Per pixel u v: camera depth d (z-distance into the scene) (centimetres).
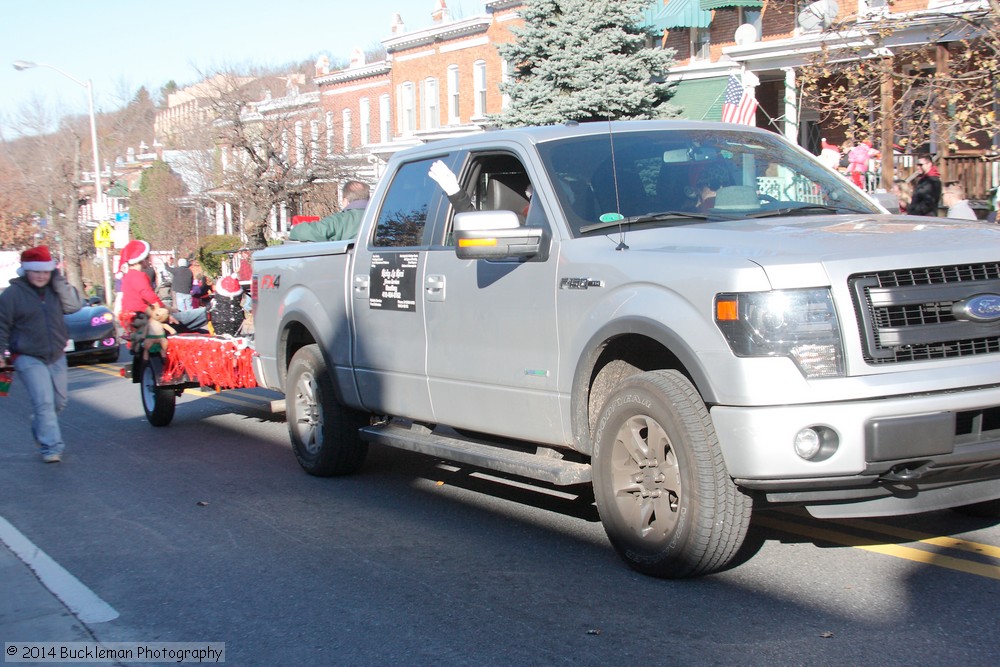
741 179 572
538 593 485
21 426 1141
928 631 413
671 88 2484
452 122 3759
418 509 661
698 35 2558
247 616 478
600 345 497
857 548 526
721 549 456
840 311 424
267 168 3291
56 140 4797
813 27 2011
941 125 1377
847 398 418
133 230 4803
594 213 541
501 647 423
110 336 1875
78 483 800
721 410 438
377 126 4219
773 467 423
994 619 423
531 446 597
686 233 499
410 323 638
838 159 1466
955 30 1488
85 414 1198
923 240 456
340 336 716
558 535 583
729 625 430
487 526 611
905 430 415
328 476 770
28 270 884
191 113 4216
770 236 470
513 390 558
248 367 908
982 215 1545
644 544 486
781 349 424
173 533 633
